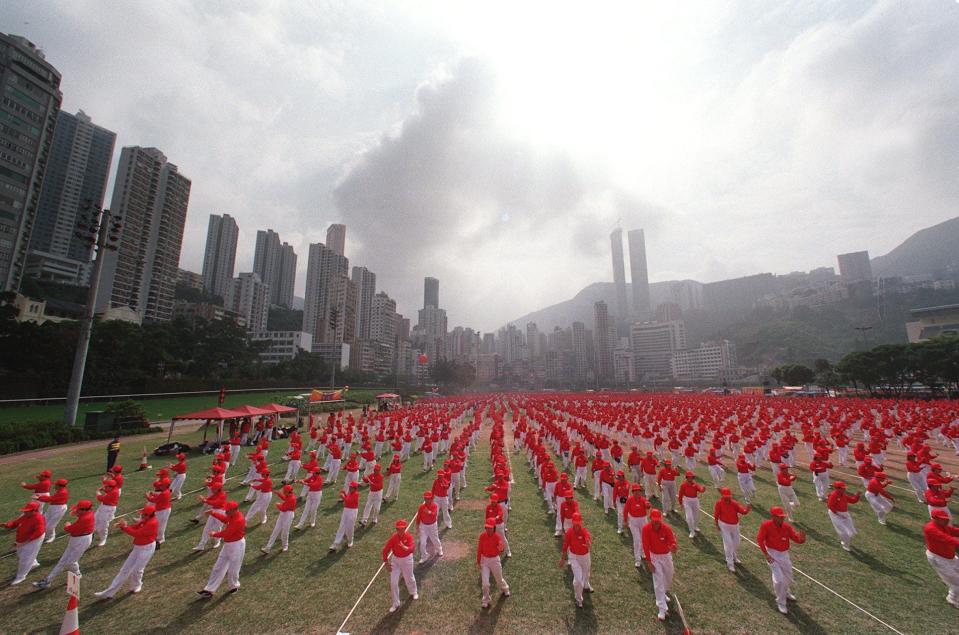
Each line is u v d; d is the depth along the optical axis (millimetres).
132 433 34188
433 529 11445
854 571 10461
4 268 77000
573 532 9312
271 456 26062
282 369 92562
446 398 95688
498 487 12367
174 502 16359
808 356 187875
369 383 128375
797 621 8391
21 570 9891
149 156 116438
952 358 59750
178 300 137000
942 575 8977
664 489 14922
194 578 10289
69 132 148500
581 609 8891
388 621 8492
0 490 17406
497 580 9312
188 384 64750
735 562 10953
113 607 8961
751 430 27766
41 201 140875
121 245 108188
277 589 9789
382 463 24406
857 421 35656
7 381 43531
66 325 52062
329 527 13875
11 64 79688
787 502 14250
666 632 8062
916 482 15703
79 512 10078
